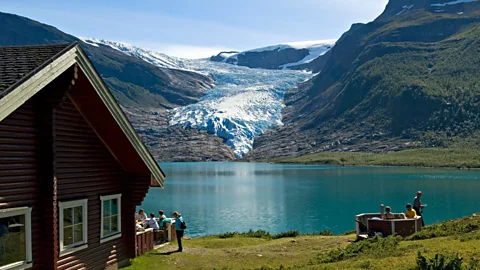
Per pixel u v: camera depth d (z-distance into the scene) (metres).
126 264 21.39
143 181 21.33
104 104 17.53
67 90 15.34
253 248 30.16
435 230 25.61
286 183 121.12
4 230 14.25
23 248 14.91
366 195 94.06
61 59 14.52
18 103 12.73
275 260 26.12
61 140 17.00
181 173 164.62
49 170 15.61
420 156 181.00
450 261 15.57
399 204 81.81
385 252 21.30
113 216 20.56
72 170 17.62
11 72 13.30
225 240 34.66
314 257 25.09
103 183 19.66
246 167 195.38
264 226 63.19
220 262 25.64
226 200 89.62
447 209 73.62
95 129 18.91
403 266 17.17
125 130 18.92
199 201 88.69
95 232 19.00
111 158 20.23
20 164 14.80
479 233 22.19
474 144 193.12
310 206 81.25
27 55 14.65
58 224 16.56
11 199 14.42
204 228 61.69
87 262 18.31
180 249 27.92
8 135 14.36
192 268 23.78
